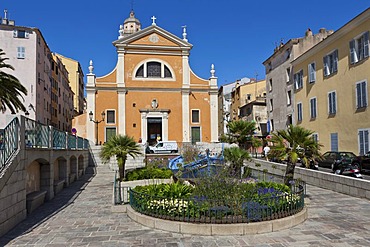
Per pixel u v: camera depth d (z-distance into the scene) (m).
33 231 8.16
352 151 22.53
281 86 35.72
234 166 13.10
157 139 35.38
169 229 7.76
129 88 35.38
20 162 9.29
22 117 9.58
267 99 40.06
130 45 35.94
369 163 17.12
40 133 11.74
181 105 36.28
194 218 7.79
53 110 45.44
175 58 36.81
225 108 61.38
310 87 28.69
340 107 24.05
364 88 21.27
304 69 29.92
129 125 35.12
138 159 26.72
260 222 7.59
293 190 10.48
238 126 25.17
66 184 16.98
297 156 10.98
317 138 27.44
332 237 7.11
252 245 6.65
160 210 8.27
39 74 36.78
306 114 29.55
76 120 37.47
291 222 7.92
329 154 21.31
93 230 8.09
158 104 35.91
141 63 36.06
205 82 37.03
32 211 10.63
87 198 13.28
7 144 8.71
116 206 10.20
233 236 7.26
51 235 7.76
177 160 20.73
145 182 15.65
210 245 6.70
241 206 7.76
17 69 34.75
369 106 20.80
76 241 7.23
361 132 21.56
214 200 7.86
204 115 36.62
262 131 42.97
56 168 16.58
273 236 7.21
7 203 8.20
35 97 34.81
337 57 24.41
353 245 6.58
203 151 28.02
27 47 35.22
